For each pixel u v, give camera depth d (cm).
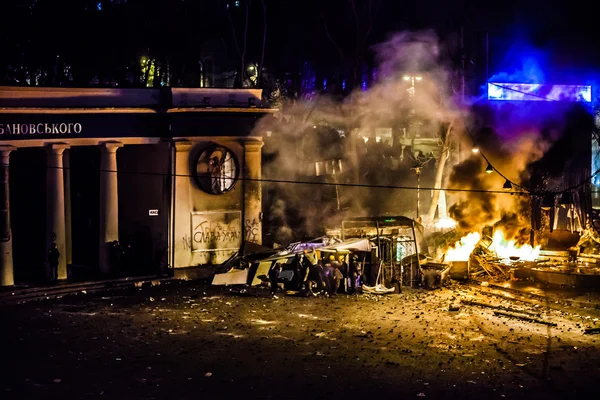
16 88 2978
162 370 1898
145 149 3534
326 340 2241
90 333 2284
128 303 2792
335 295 3014
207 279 3334
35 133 3030
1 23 3959
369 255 3150
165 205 3409
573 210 4078
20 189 3641
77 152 3762
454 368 1955
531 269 3391
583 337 2323
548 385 1816
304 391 1748
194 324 2436
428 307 2775
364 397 1711
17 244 3628
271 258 3192
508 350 2145
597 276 3177
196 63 4800
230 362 1984
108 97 3244
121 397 1681
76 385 1759
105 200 3288
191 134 3406
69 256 3469
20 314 2566
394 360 2027
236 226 3559
